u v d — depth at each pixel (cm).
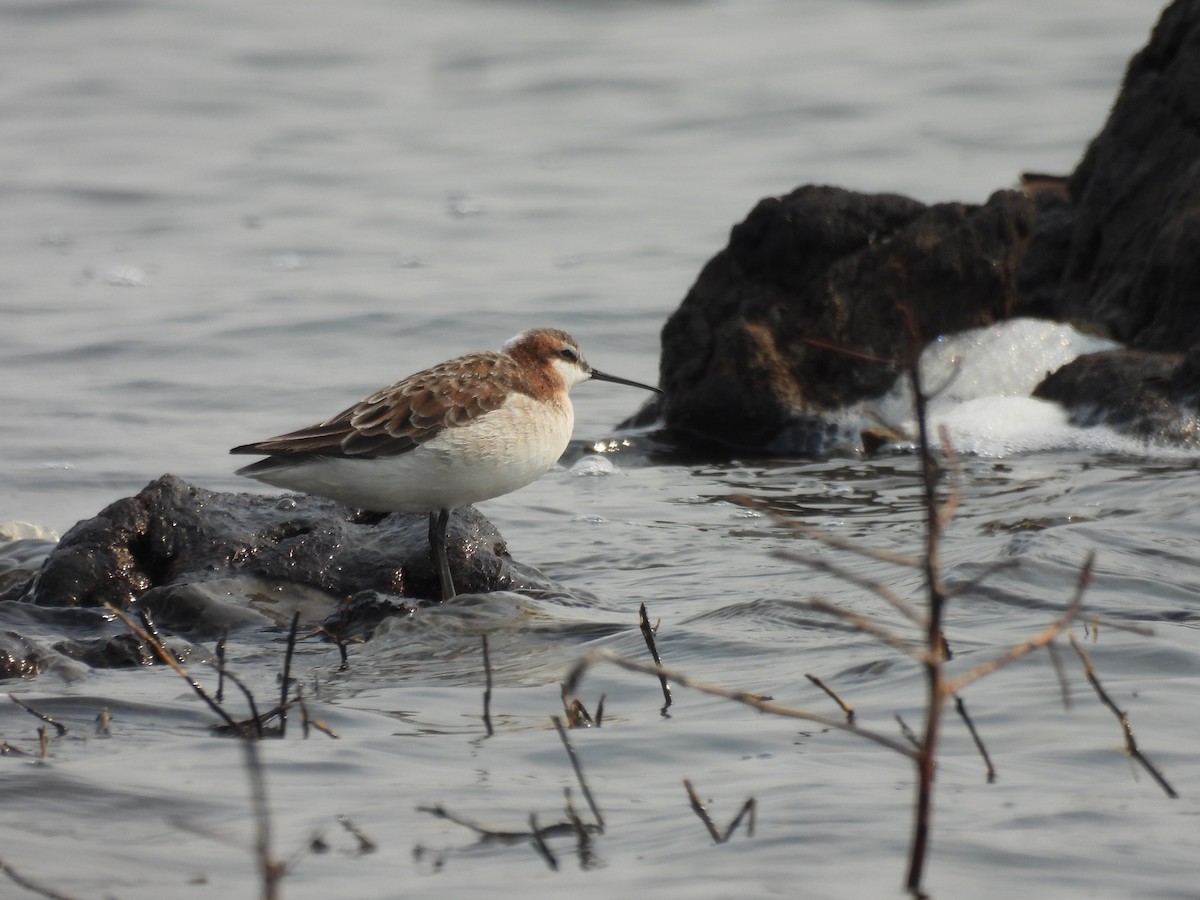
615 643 969
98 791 686
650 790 684
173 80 3978
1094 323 1755
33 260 2639
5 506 1465
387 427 1105
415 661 962
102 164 3294
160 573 1152
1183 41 1817
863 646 916
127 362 2052
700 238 2702
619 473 1595
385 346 2131
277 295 2397
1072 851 588
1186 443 1511
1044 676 820
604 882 574
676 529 1359
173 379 1970
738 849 600
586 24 4534
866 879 566
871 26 4378
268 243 2747
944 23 4366
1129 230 1792
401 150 3438
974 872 570
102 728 809
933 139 3275
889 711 783
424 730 796
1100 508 1293
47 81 3944
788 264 1731
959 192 2873
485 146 3453
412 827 642
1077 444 1553
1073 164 3041
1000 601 1001
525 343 1227
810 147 3281
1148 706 764
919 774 534
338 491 1126
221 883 584
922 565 520
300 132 3581
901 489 1463
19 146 3425
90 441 1695
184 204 3028
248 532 1170
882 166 3098
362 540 1180
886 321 1712
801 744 742
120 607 1115
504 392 1147
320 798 683
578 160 3316
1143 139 1814
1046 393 1650
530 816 638
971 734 731
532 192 3080
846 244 1725
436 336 2173
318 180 3197
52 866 598
